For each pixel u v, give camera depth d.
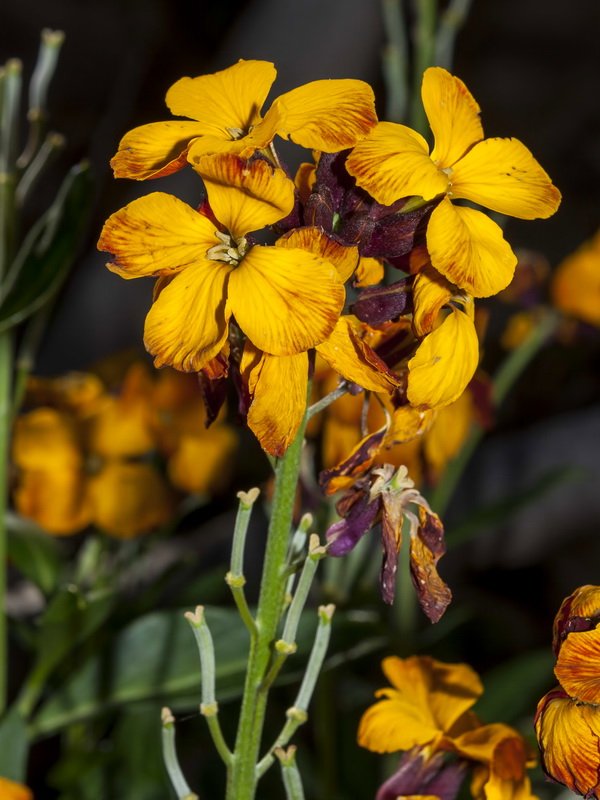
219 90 0.26
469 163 0.26
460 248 0.24
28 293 0.31
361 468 0.26
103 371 0.40
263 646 0.26
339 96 0.25
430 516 0.26
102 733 0.36
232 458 0.38
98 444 0.35
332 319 0.24
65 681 0.34
